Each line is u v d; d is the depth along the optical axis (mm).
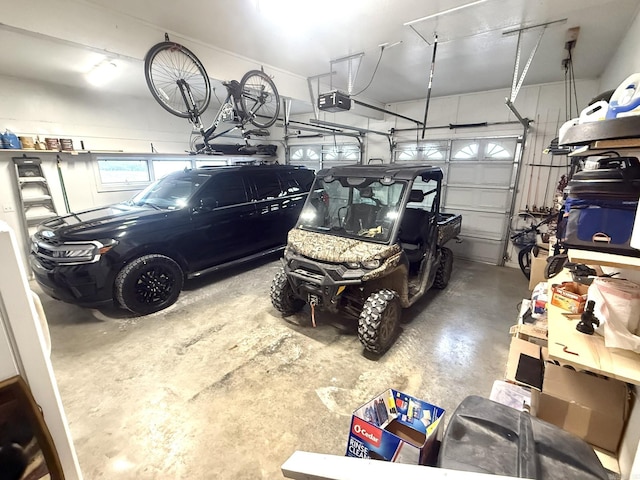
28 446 496
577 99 4723
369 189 3227
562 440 1141
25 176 4543
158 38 2928
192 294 4055
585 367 1190
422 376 2502
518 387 1983
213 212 4113
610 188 1200
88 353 2771
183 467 1734
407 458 1410
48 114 4668
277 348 2873
